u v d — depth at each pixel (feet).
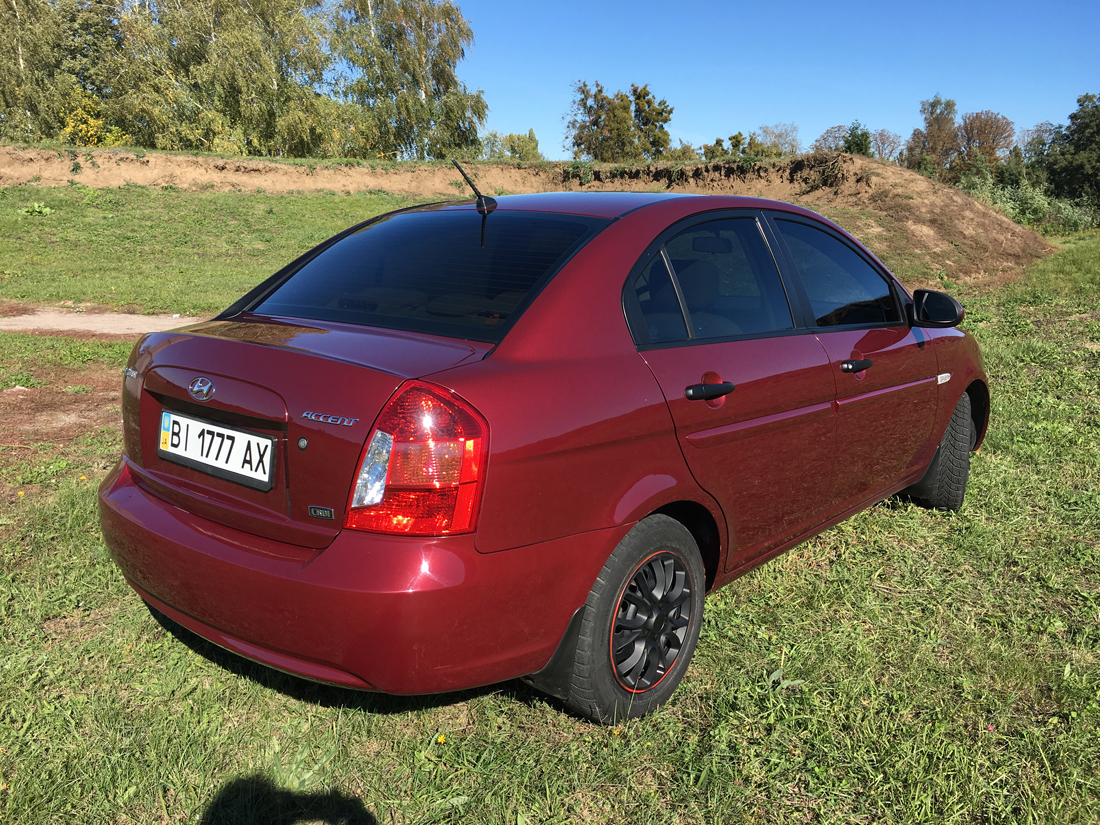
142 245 72.49
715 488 8.17
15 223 74.18
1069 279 51.57
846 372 9.87
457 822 6.35
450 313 7.29
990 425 17.85
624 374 7.24
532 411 6.37
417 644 5.91
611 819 6.48
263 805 6.48
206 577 6.56
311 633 6.04
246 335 7.29
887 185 92.48
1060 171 187.73
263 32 144.25
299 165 107.76
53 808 6.28
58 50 161.38
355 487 5.95
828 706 7.93
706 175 106.93
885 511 13.29
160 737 7.14
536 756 7.13
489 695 8.06
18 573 10.21
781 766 7.07
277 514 6.47
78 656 8.45
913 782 6.82
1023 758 7.20
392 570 5.83
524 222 8.73
